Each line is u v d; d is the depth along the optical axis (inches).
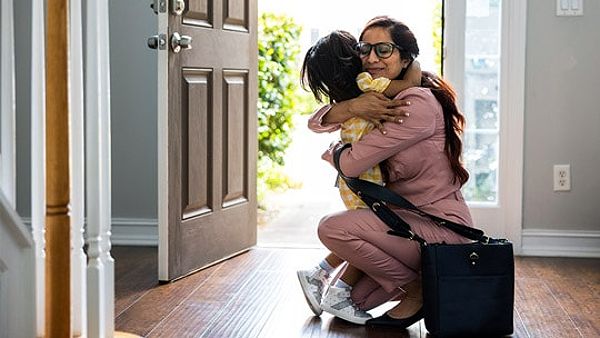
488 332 136.6
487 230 203.0
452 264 134.9
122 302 158.9
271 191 313.9
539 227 203.2
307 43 353.7
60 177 119.3
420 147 140.5
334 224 141.7
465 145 203.6
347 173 140.6
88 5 128.2
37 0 130.2
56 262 120.0
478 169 203.9
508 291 136.6
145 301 159.6
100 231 131.6
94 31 128.3
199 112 179.2
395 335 140.6
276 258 195.8
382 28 141.9
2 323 121.5
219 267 186.5
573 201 202.2
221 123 187.9
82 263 137.3
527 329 144.2
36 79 131.6
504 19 199.8
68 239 120.6
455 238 141.3
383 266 141.1
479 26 201.5
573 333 142.1
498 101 202.1
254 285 171.8
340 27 356.2
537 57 200.5
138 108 207.5
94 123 129.0
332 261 150.2
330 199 298.5
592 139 201.0
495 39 201.6
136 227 209.5
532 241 203.0
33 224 132.7
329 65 142.9
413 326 146.2
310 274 149.9
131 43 206.2
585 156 201.3
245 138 199.6
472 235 140.3
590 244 201.8
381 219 140.0
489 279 135.8
